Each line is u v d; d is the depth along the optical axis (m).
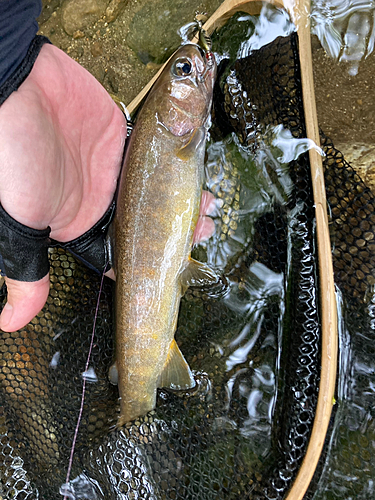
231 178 0.41
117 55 0.52
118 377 0.37
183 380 0.37
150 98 0.36
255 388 0.37
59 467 0.37
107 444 0.37
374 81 0.43
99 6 0.51
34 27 0.31
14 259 0.32
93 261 0.39
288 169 0.37
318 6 0.43
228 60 0.39
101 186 0.38
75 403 0.39
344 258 0.37
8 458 0.37
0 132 0.29
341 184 0.38
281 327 0.37
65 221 0.36
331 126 0.44
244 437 0.36
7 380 0.38
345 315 0.36
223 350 0.39
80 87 0.35
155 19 0.49
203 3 0.47
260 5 0.37
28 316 0.35
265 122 0.39
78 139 0.36
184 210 0.36
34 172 0.30
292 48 0.36
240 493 0.34
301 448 0.32
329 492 0.34
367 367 0.36
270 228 0.39
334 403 0.35
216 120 0.41
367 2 0.42
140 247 0.35
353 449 0.35
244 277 0.39
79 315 0.40
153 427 0.37
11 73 0.29
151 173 0.35
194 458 0.36
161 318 0.36
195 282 0.37
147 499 0.36
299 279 0.35
